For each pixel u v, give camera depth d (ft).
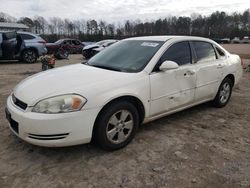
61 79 11.54
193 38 15.43
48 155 11.25
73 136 10.26
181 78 13.91
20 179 9.68
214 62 16.37
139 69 12.55
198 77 15.01
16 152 11.48
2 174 9.95
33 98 10.37
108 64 13.62
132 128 12.06
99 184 9.45
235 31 265.75
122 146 11.82
